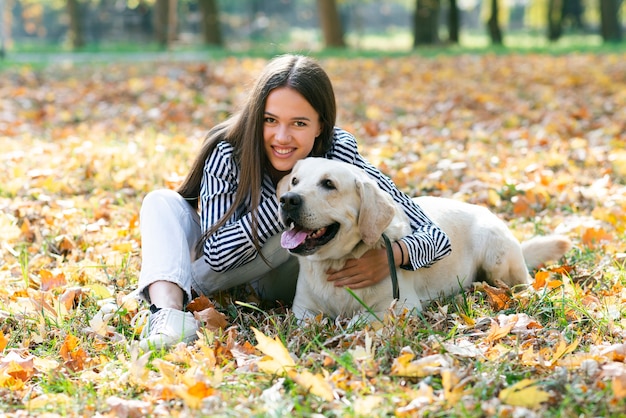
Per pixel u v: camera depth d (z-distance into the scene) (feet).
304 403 8.79
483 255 13.69
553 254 14.47
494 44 104.73
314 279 11.94
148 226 12.24
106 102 34.96
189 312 11.66
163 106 32.68
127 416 8.79
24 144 25.09
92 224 15.94
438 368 9.32
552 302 12.28
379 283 11.73
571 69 49.57
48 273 13.50
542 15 152.35
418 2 91.81
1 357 10.52
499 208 18.71
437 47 87.40
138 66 50.90
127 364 10.01
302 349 10.71
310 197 10.84
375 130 27.78
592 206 18.67
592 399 8.64
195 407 8.74
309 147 12.10
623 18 144.36
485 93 38.45
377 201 11.18
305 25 187.01
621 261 14.76
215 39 91.09
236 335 11.23
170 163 21.54
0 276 13.84
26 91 37.04
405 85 42.29
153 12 132.36
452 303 12.62
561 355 10.00
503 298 12.64
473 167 22.11
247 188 11.92
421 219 12.66
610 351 10.03
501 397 8.60
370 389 9.05
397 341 10.34
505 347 10.18
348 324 11.31
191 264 12.60
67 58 69.87
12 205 17.58
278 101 11.68
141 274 11.84
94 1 136.98
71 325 11.69
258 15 162.09
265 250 12.19
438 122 30.12
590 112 31.71
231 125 12.57
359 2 159.94
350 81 44.21
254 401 8.86
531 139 25.52
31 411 8.97
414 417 8.34
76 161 21.42
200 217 12.85
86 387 9.53
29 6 145.38
